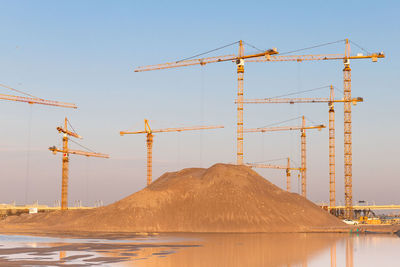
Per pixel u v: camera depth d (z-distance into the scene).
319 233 117.75
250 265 52.78
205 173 151.25
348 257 61.22
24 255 61.53
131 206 132.50
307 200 152.38
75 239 92.19
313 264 54.00
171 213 128.62
